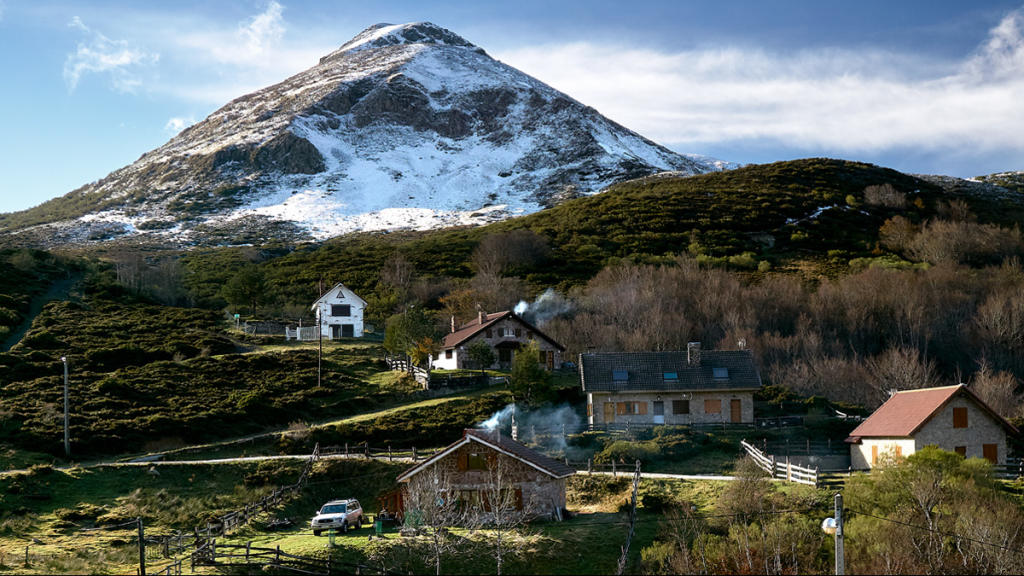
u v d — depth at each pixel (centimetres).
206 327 11569
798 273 14925
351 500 5269
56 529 5172
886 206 19750
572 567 4356
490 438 5234
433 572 4303
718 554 4144
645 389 7325
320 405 8331
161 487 6012
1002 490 4841
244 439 7319
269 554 4481
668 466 6319
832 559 4131
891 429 5756
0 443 6669
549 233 18338
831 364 9512
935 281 12306
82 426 7188
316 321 11912
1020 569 3922
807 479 5231
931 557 4025
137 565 4425
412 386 8781
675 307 11606
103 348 9544
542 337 9931
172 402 8112
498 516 4497
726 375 7438
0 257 13888
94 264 15112
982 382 8981
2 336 9950
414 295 13850
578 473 6034
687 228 17975
